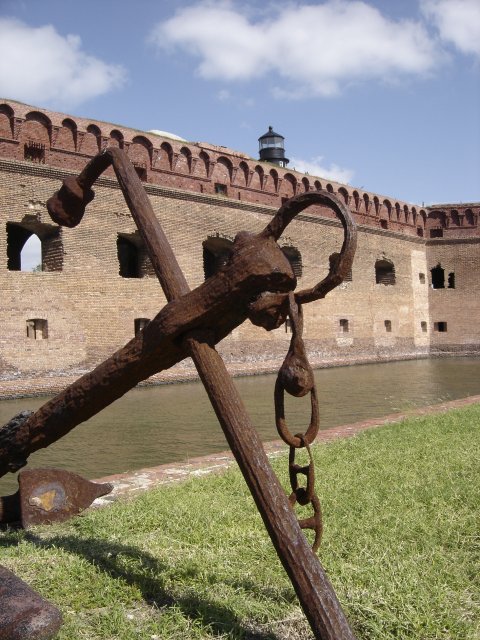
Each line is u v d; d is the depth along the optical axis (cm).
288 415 1280
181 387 2081
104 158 359
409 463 620
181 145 2572
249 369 2655
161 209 2427
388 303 3538
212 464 705
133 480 627
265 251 273
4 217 1955
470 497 482
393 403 1476
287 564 237
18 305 1967
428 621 291
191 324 288
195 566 368
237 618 310
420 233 3872
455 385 1928
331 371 2717
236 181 2794
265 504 246
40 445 380
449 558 370
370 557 370
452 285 3891
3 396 1844
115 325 2220
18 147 2086
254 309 274
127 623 307
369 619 299
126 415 1339
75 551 403
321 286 260
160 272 315
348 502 484
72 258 2116
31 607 269
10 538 441
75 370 2092
